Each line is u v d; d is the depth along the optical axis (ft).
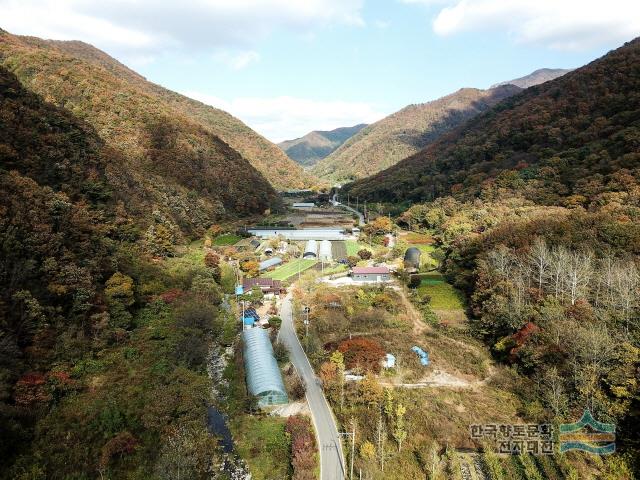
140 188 363.35
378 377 194.18
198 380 173.17
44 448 135.33
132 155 467.11
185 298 252.83
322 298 287.69
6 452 128.88
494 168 515.09
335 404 174.40
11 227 184.44
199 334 220.64
